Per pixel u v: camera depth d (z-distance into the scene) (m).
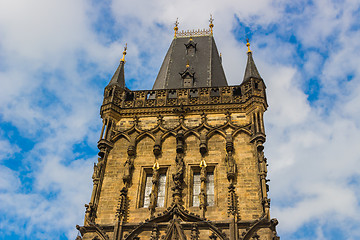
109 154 48.72
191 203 44.41
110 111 51.75
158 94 53.81
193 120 50.94
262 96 50.94
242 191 43.84
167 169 46.97
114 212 43.94
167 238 41.09
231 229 40.81
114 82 55.12
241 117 50.44
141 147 49.03
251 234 40.47
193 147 48.28
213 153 47.50
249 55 56.84
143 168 47.31
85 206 44.25
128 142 49.56
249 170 45.34
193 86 57.66
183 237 40.81
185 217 42.38
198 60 62.31
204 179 45.25
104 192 45.50
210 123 50.34
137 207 44.31
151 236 41.31
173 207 43.03
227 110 51.06
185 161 47.16
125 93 54.28
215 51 65.12
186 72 58.72
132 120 51.88
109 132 50.38
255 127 48.50
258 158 45.66
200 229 41.50
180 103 52.38
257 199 43.09
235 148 47.34
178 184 44.78
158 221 42.59
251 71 53.91
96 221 43.47
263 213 41.59
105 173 47.03
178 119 51.19
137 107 52.53
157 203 45.03
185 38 67.88
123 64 58.91
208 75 59.34
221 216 42.50
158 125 50.47
